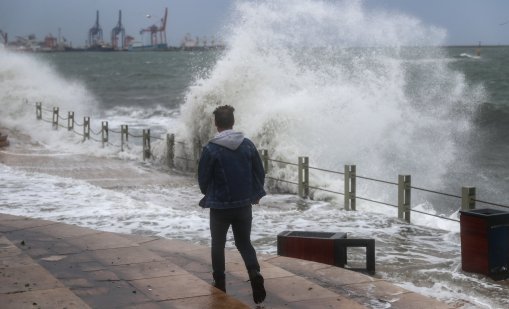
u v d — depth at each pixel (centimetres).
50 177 1468
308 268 653
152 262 620
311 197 1395
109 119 3575
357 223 1035
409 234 948
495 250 694
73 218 1000
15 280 539
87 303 494
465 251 715
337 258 706
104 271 587
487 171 1895
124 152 2089
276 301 527
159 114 4019
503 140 2509
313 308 509
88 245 693
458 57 11306
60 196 1204
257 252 801
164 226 944
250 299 534
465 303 595
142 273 581
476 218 699
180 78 8506
